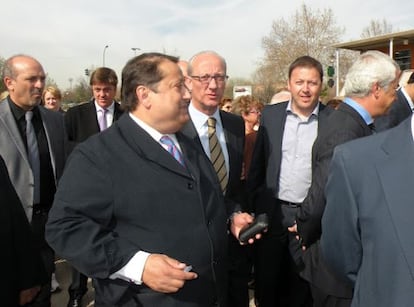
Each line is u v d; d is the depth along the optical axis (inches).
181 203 66.2
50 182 123.4
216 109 108.1
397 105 134.8
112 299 64.9
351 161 53.9
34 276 84.8
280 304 122.0
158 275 59.6
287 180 116.3
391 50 790.5
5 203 80.1
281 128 118.8
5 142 111.4
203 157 79.1
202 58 102.5
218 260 71.4
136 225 64.4
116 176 63.8
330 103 200.7
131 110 69.7
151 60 67.2
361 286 52.5
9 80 113.5
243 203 113.8
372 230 50.2
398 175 49.2
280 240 117.9
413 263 46.3
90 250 60.7
